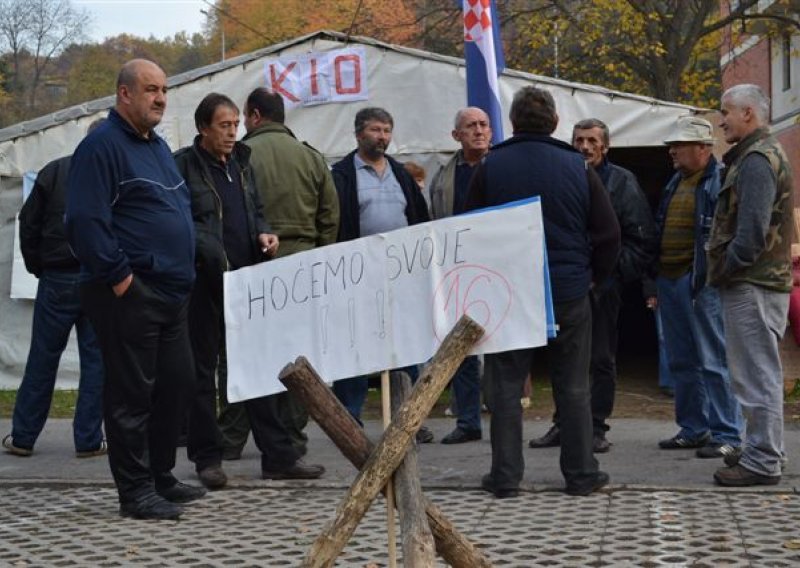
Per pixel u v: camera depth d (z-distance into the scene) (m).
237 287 4.21
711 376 7.26
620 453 7.49
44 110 41.28
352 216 7.91
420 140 11.30
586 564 4.93
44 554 5.31
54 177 7.76
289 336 4.14
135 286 5.75
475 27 9.64
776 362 6.34
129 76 5.77
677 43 24.23
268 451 6.78
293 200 7.24
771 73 29.75
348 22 24.42
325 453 7.73
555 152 6.19
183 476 7.03
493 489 6.31
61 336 7.83
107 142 5.70
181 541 5.50
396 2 24.30
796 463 7.00
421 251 4.19
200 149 6.69
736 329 6.31
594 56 25.58
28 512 6.20
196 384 6.54
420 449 7.80
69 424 9.39
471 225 4.25
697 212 7.23
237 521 5.87
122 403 5.90
